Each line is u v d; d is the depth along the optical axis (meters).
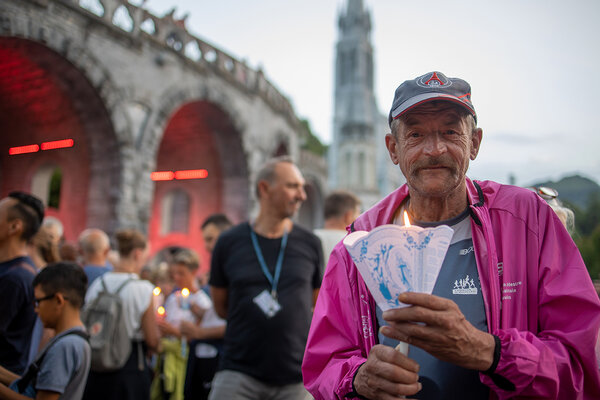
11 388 2.76
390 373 1.23
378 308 1.72
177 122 19.39
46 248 4.76
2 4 10.61
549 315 1.46
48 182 16.92
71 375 2.77
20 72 12.93
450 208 1.73
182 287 5.35
